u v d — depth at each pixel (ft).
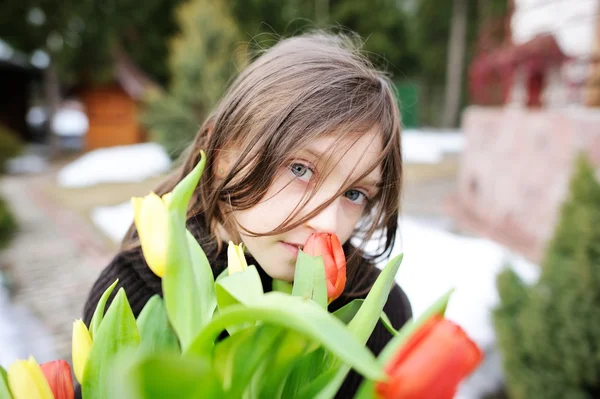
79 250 14.70
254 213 1.88
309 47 2.33
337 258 1.39
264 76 2.12
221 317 0.94
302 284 1.32
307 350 1.13
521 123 13.79
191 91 30.27
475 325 8.44
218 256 2.29
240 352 1.08
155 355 0.75
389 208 2.24
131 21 44.88
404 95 56.18
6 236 16.06
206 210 2.21
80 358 1.27
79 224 17.88
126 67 46.83
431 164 33.22
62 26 42.19
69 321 9.84
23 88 58.65
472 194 17.53
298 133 1.80
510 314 5.83
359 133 1.83
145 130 48.11
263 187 1.83
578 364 4.97
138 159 31.65
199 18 30.78
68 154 47.52
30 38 42.80
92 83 46.55
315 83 1.95
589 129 10.53
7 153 33.68
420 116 71.56
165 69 50.26
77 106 87.15
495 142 15.66
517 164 13.89
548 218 11.87
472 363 0.85
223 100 2.67
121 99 47.37
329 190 1.80
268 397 1.15
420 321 0.96
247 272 1.09
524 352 5.48
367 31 60.80
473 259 11.88
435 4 64.08
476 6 61.26
